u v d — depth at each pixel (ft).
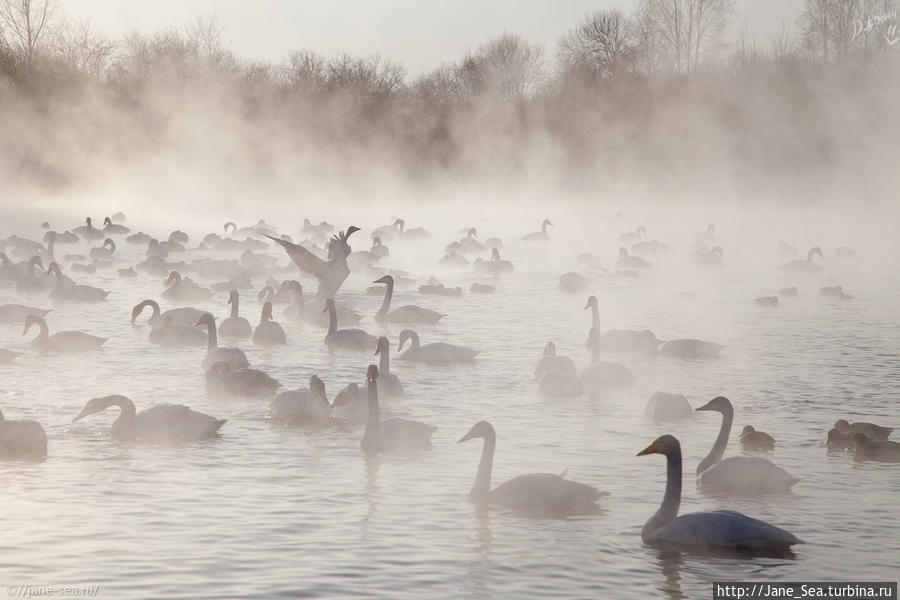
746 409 67.56
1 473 50.93
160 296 116.78
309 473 52.03
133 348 84.89
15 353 78.18
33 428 54.13
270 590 37.78
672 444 44.75
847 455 57.21
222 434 59.21
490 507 47.39
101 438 57.67
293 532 43.68
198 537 42.83
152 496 47.85
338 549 41.91
